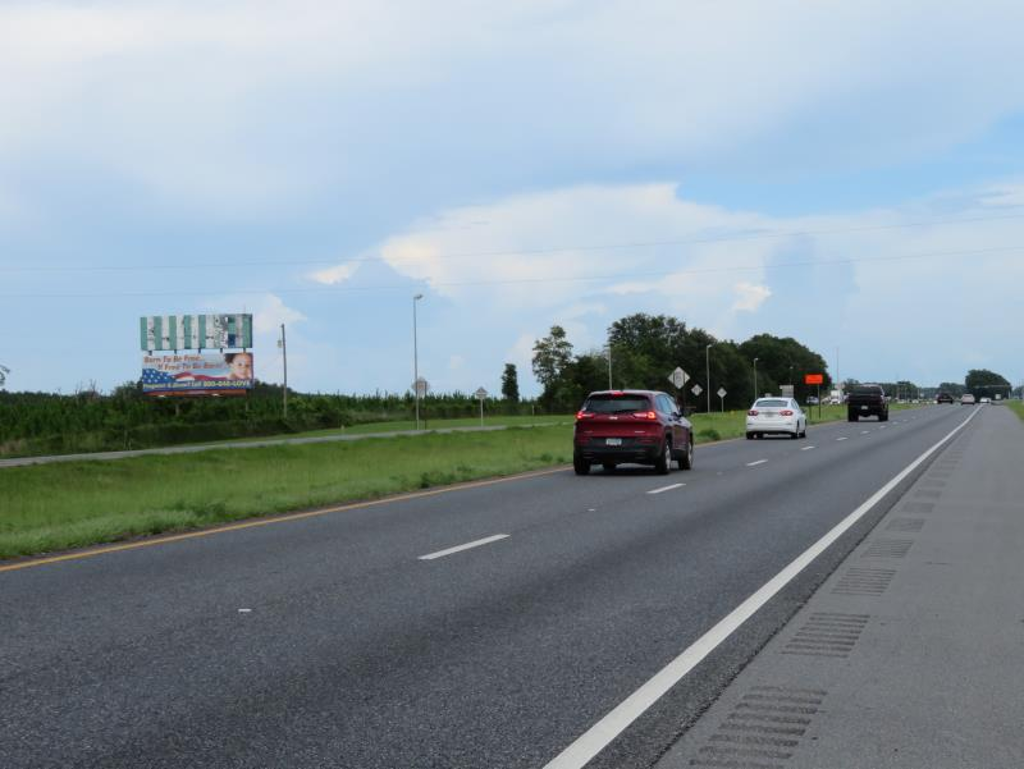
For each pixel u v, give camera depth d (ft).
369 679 20.08
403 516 50.06
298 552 37.70
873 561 35.24
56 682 19.90
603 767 15.17
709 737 16.48
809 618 25.84
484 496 60.95
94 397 252.62
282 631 24.39
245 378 293.84
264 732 16.84
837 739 16.33
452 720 17.46
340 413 254.06
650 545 39.34
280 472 95.30
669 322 614.34
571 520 47.93
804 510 51.85
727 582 31.12
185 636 23.86
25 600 28.37
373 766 15.28
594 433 78.54
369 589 30.01
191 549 38.70
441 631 24.38
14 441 146.00
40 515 61.52
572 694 19.01
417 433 173.27
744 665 21.11
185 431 184.96
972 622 25.34
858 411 241.35
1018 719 17.35
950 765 15.11
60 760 15.55
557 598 28.55
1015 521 46.68
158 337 298.76
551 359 437.58
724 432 167.43
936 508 52.21
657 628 24.66
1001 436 140.67
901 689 19.25
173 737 16.61
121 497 71.00
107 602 28.04
